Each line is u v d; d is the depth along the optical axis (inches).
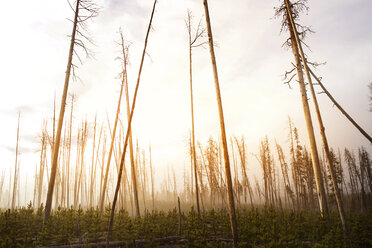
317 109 334.3
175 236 327.0
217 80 306.0
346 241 268.2
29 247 266.8
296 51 425.1
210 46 322.3
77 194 938.7
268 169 1118.4
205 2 340.8
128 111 617.9
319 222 338.0
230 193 267.6
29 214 421.4
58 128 422.0
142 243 299.7
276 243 230.1
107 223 384.5
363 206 1184.2
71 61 456.4
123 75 634.8
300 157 1040.8
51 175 399.5
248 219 361.4
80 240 301.7
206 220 433.4
